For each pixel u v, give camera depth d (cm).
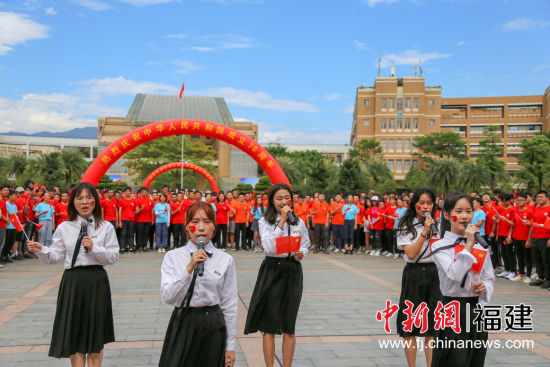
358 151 6838
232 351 287
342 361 430
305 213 1402
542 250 810
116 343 475
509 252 939
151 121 7769
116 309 625
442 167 4400
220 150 7081
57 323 350
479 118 8125
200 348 275
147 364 414
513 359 438
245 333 405
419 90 6931
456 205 313
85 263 357
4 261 1068
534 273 962
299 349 464
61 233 361
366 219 1374
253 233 1505
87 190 361
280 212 420
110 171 6838
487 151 4922
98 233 364
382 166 5241
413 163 6931
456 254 296
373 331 528
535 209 843
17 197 1029
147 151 5084
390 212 1267
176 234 1375
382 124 6994
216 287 281
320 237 1460
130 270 977
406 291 398
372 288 800
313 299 705
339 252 1417
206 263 281
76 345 347
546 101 7850
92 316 352
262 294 406
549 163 4503
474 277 299
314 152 7500
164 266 284
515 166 7825
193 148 5322
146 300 682
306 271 1004
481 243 291
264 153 1296
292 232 412
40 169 4788
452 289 307
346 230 1359
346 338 502
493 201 1020
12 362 414
